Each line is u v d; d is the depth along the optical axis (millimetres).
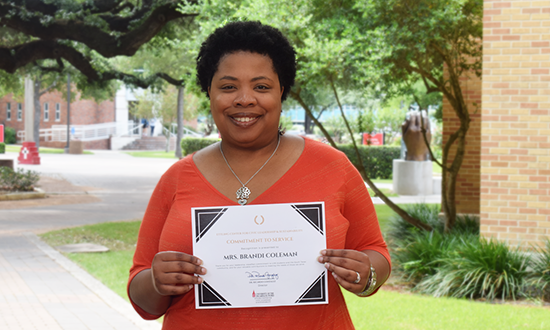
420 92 13750
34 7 11828
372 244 1648
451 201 8688
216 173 1581
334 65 6816
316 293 1476
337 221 1541
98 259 8047
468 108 10289
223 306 1470
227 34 1535
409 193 17562
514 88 6359
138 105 43688
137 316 5203
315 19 7465
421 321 4773
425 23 6535
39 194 16391
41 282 6617
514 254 6180
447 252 6594
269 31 1549
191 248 1518
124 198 16594
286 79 1622
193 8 7828
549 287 5934
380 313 5082
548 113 6254
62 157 36438
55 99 50250
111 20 12742
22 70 18297
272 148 1604
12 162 18953
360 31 7023
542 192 6293
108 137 49875
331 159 1603
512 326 4602
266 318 1489
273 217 1469
